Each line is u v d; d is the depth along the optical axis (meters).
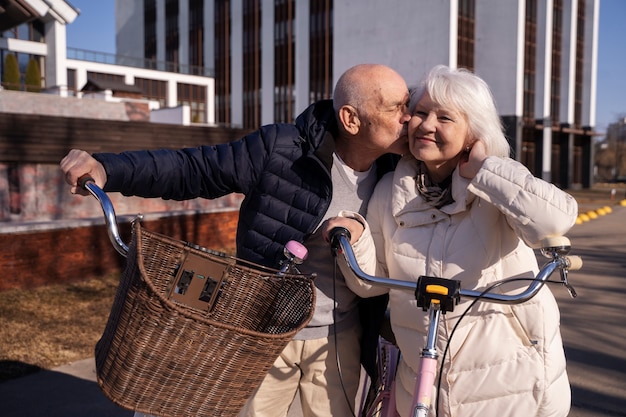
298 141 2.41
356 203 2.47
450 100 2.04
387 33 32.78
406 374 2.26
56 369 4.61
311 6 35.97
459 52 31.72
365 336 2.55
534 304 2.04
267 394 2.52
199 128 12.27
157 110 24.33
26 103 15.32
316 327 2.46
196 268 2.12
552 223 1.83
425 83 2.13
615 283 8.34
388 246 2.25
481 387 2.06
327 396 2.54
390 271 2.25
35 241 6.68
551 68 36.41
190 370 1.70
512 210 1.87
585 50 39.59
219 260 2.13
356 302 2.55
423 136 2.10
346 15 34.25
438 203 2.14
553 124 37.16
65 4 20.70
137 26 48.38
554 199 1.83
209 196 2.46
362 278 1.93
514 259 2.10
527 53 34.06
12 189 8.36
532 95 34.84
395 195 2.21
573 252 11.47
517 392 2.04
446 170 2.18
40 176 8.68
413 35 31.89
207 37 42.38
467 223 2.09
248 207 2.48
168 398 1.71
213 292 2.12
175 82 38.09
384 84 2.22
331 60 35.28
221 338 1.69
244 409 2.54
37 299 6.29
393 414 2.47
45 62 24.94
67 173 2.07
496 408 2.05
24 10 13.20
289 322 2.12
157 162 2.28
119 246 1.99
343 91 2.29
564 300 7.31
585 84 39.97
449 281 1.82
